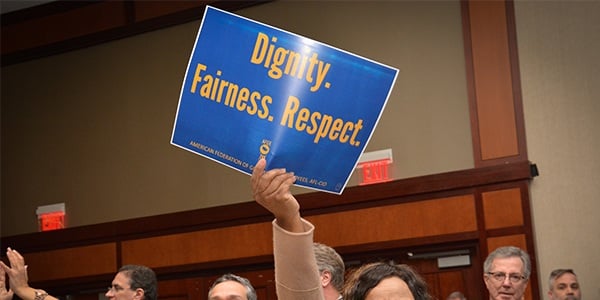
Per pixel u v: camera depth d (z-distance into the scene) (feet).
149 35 17.81
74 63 18.47
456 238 14.43
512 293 8.48
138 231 16.96
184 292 16.58
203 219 16.43
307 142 4.28
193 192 16.93
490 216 14.24
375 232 14.99
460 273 14.62
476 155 14.66
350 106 4.31
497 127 14.60
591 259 13.64
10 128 18.83
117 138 17.81
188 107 4.32
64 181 18.16
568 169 14.01
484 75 14.83
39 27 18.75
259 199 3.94
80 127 18.20
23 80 18.88
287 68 4.30
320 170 4.30
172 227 16.70
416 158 15.11
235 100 4.30
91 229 17.35
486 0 14.99
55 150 18.37
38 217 18.15
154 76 17.65
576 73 14.23
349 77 4.31
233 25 4.31
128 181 17.56
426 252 14.76
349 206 15.25
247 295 7.88
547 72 14.40
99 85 18.15
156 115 17.53
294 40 4.31
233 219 16.22
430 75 15.26
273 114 4.28
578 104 14.14
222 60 4.31
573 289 11.69
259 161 3.93
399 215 14.88
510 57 14.67
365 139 4.33
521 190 14.11
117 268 17.04
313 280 3.97
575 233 13.79
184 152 17.13
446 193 14.62
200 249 16.42
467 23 15.08
